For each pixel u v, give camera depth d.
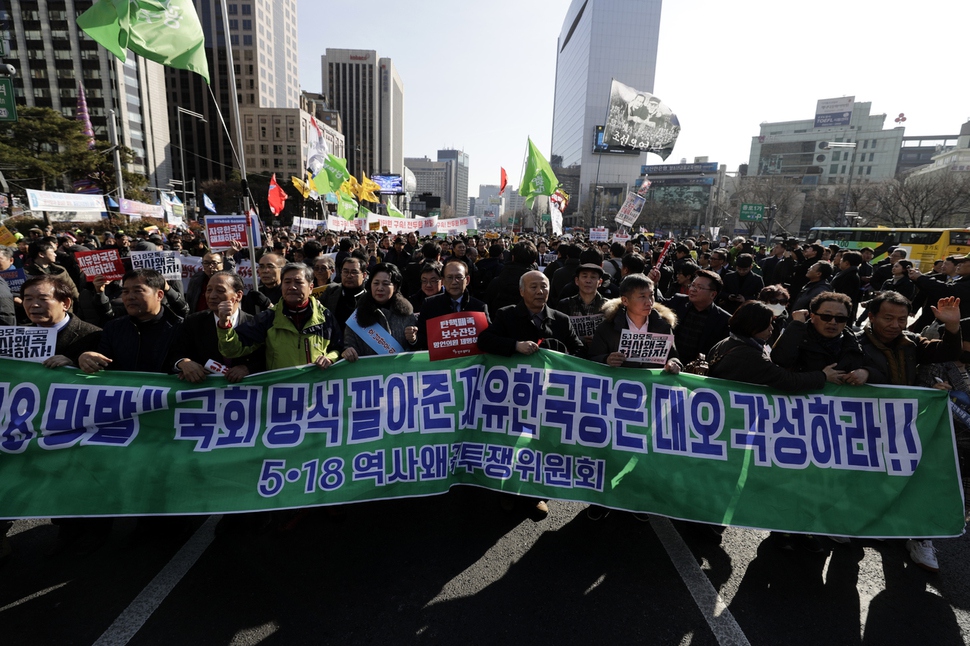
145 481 2.91
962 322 3.36
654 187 102.44
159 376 3.07
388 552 3.12
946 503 3.06
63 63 76.31
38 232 9.07
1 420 2.89
